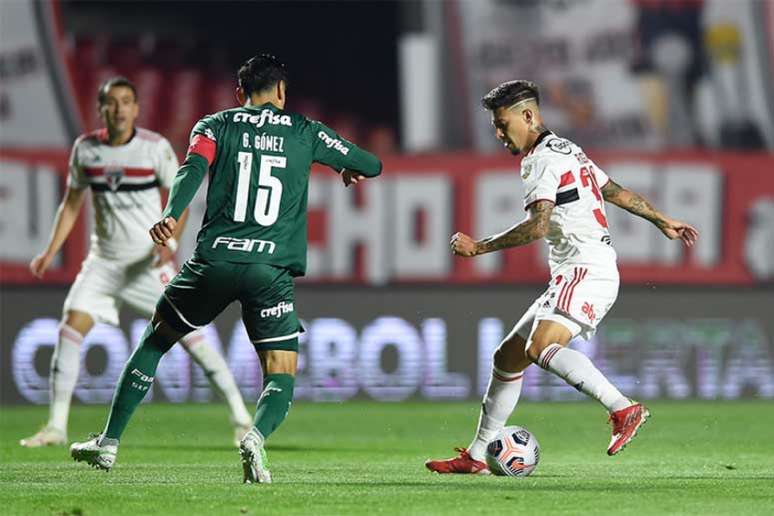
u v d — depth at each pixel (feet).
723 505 69.77
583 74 183.93
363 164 82.38
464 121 182.70
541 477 86.94
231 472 91.40
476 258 182.19
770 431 139.44
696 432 138.00
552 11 183.83
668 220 88.89
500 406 88.22
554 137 83.35
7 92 180.24
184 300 80.07
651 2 184.75
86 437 131.64
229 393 117.60
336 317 181.16
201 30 183.32
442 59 182.91
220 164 79.15
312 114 182.80
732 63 184.75
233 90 183.62
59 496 74.13
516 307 182.09
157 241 77.15
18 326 177.58
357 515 65.82
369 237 181.78
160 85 182.39
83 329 117.60
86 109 181.68
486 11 183.42
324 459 106.93
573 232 83.30
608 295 83.56
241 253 78.54
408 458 108.27
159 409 171.22
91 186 115.55
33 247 178.91
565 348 82.02
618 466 98.63
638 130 184.03
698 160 183.93
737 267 183.83
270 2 183.83
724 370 183.73
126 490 76.84
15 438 129.39
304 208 80.53
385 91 183.01
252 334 80.12
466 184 181.98
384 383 181.47
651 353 182.80
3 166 178.91
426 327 181.78
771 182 184.14
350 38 183.11
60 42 181.98
